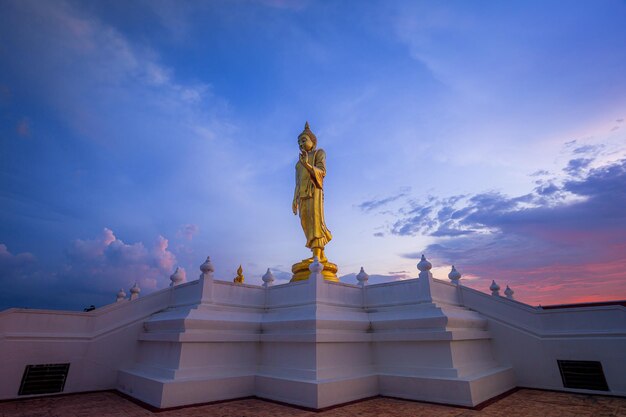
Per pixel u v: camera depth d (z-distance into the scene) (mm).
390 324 12078
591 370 11398
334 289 13008
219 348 11203
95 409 9516
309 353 10656
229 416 8695
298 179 19016
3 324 10969
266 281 14617
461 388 9656
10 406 9914
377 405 9789
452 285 14109
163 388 9430
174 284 14742
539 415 8719
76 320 12203
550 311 12469
